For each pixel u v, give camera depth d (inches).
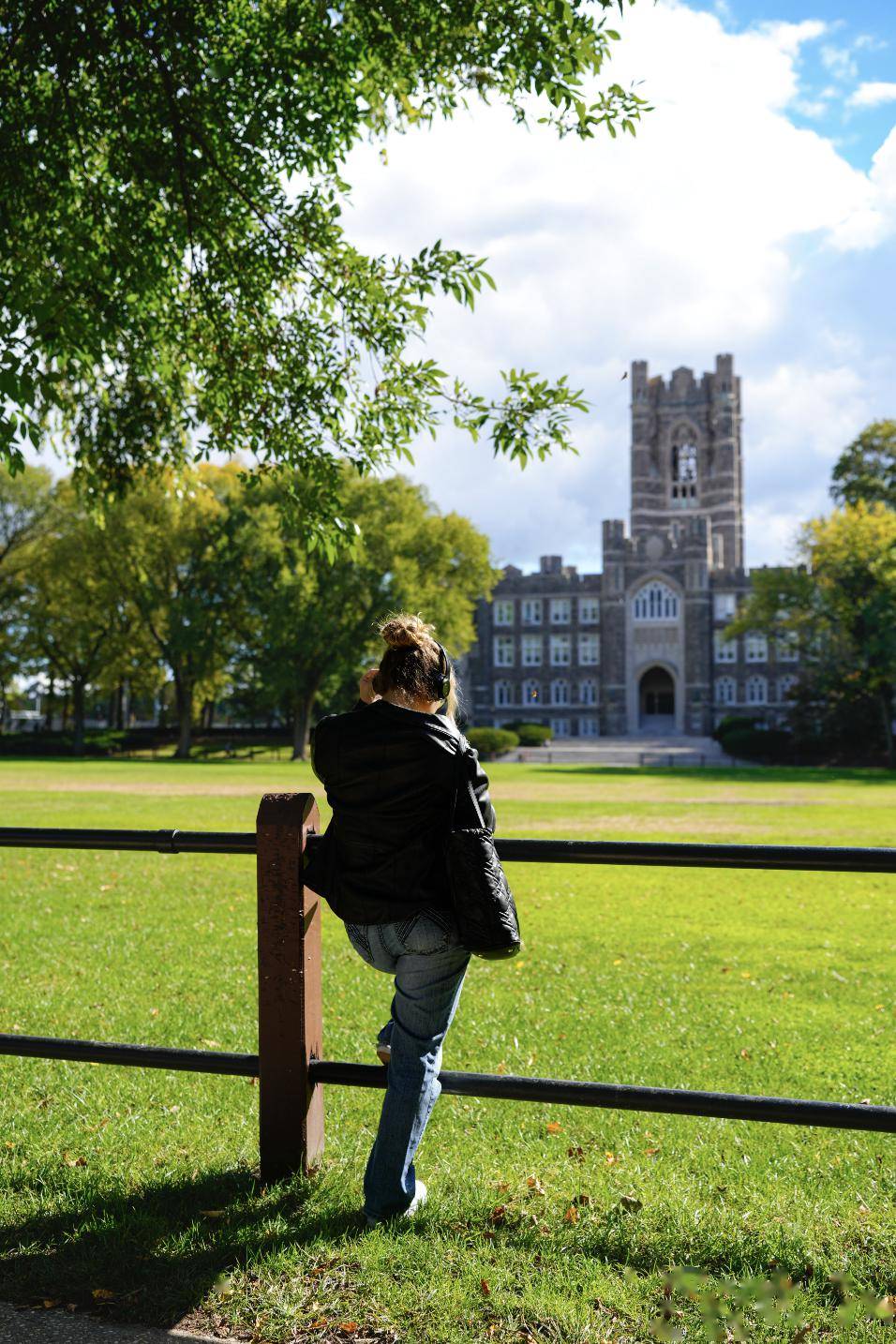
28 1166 141.3
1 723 2908.5
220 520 2096.5
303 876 122.0
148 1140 152.6
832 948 330.6
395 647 115.9
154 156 256.1
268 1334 98.7
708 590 3329.2
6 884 443.5
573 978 287.0
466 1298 103.9
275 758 2212.1
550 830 714.8
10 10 237.8
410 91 269.9
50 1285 108.5
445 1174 140.3
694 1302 104.7
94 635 2333.9
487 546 2176.4
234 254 276.8
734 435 3841.0
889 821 788.0
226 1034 220.7
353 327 279.3
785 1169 150.8
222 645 2188.7
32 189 250.4
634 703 3371.1
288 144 270.4
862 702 2241.6
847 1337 98.3
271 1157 127.5
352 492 1939.0
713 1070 201.5
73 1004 246.1
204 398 308.2
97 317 247.4
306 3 250.7
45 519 2251.5
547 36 231.9
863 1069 202.7
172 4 237.0
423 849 108.5
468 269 269.4
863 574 1980.8
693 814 857.5
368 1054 209.0
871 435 2257.6
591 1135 166.2
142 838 128.3
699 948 330.3
